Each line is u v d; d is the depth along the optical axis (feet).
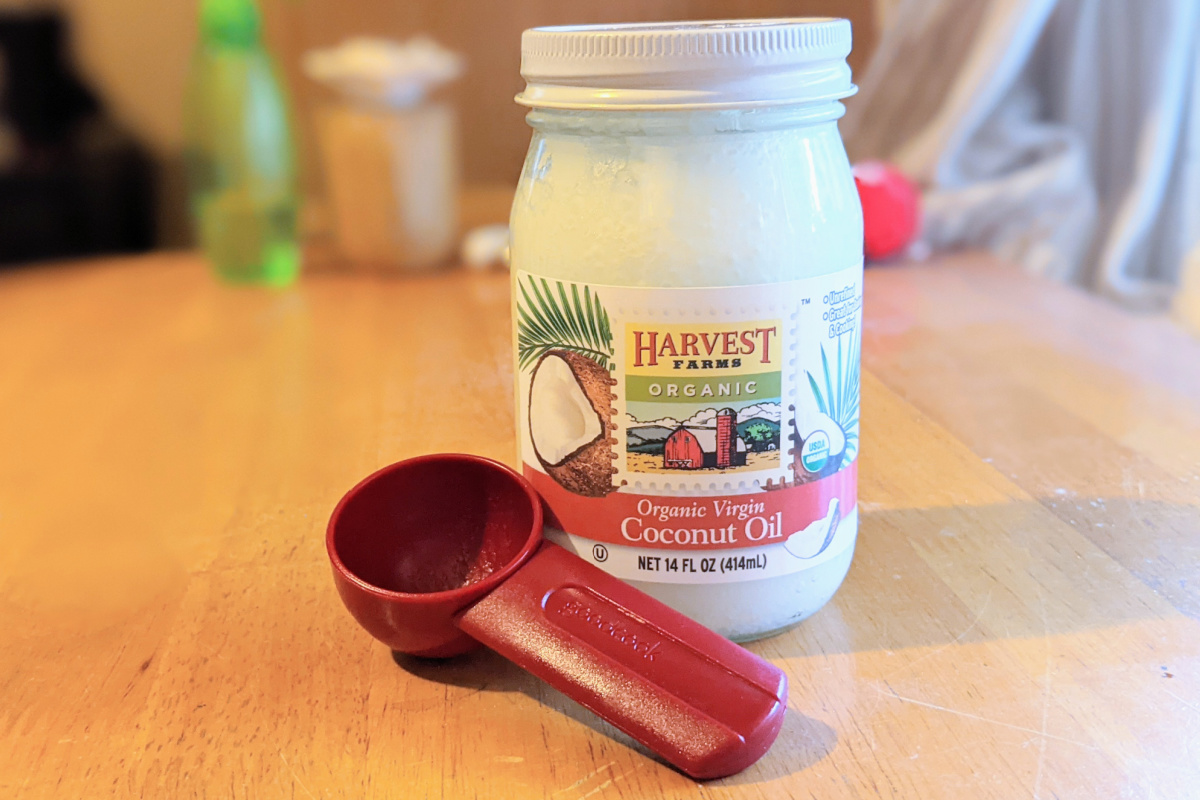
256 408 2.35
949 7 3.18
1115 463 1.93
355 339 2.79
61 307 3.19
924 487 1.84
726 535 1.28
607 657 1.21
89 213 4.01
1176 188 3.07
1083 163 3.24
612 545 1.31
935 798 1.12
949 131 3.20
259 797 1.16
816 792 1.13
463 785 1.17
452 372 2.51
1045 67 3.31
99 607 1.57
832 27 1.21
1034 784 1.13
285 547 1.73
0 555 1.75
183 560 1.70
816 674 1.33
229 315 3.06
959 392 2.27
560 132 1.24
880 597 1.50
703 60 1.12
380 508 1.40
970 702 1.27
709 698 1.16
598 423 1.26
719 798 1.13
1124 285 3.06
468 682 1.35
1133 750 1.18
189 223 4.37
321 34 4.04
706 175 1.19
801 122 1.20
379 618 1.28
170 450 2.15
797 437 1.26
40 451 2.18
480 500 1.43
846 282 1.27
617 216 1.19
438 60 3.31
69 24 4.09
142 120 4.25
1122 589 1.51
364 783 1.17
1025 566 1.58
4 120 4.00
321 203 4.24
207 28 3.24
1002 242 3.32
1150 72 2.97
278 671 1.39
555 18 3.97
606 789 1.15
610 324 1.21
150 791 1.17
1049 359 2.46
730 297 1.19
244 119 3.25
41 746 1.26
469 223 3.72
